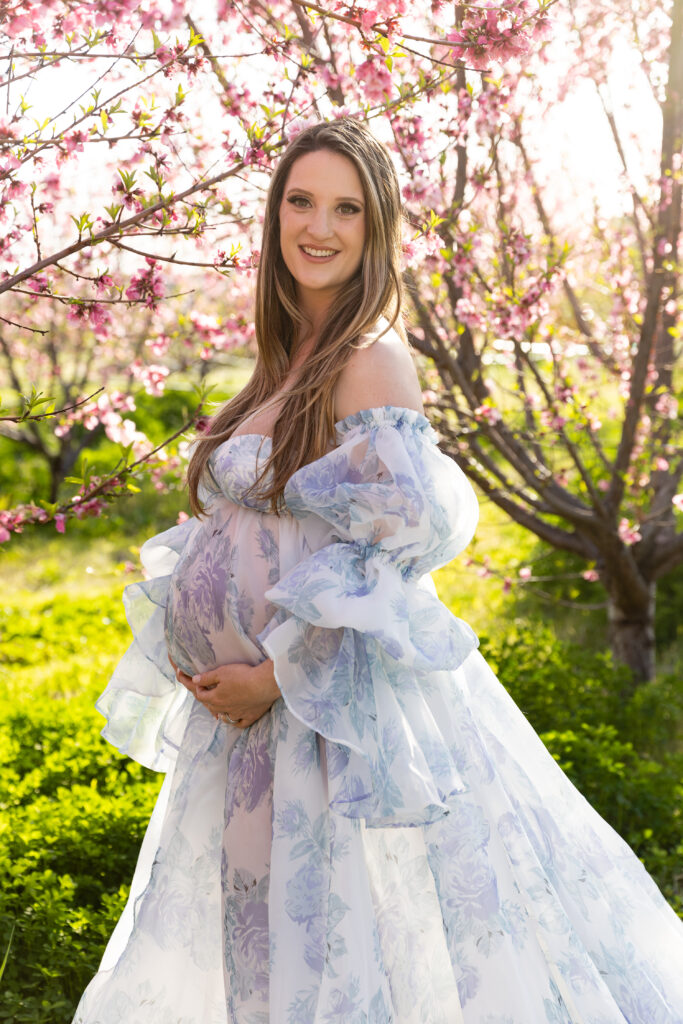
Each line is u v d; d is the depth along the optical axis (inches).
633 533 191.3
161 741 93.4
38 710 175.8
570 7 137.6
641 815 140.9
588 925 77.5
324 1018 66.4
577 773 147.2
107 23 86.1
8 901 110.2
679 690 180.5
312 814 72.1
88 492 113.6
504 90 116.3
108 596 286.2
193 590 79.0
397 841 75.5
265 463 75.4
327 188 77.2
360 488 72.0
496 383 197.3
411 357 79.3
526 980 71.6
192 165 114.4
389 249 79.4
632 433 174.4
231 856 76.3
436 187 113.7
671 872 130.8
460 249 143.9
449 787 71.2
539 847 78.3
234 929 75.5
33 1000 98.5
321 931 70.1
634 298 186.7
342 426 75.4
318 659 73.7
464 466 182.5
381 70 91.5
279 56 100.0
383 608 70.1
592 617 257.3
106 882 124.6
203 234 97.3
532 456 199.0
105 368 398.3
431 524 72.0
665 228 161.0
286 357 84.1
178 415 458.0
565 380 179.3
